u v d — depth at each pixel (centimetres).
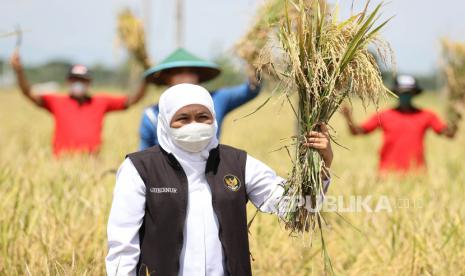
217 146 580
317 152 582
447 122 1477
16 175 1104
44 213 926
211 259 557
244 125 3738
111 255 559
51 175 1147
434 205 1067
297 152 589
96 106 1549
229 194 566
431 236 929
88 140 1525
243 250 569
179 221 554
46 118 4022
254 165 590
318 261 927
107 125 3028
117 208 560
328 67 583
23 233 874
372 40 575
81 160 1355
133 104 1545
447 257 876
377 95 574
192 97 557
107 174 1157
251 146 2527
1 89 11850
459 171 1570
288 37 576
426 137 3069
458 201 1105
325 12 591
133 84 1575
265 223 993
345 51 567
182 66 934
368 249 940
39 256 827
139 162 564
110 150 1888
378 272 884
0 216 894
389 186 1273
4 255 824
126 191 560
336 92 573
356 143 2911
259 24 930
